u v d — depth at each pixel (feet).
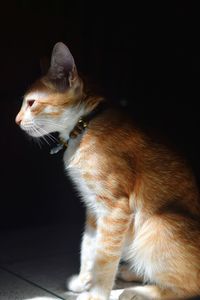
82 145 2.91
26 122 2.96
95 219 3.07
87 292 2.92
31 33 4.10
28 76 4.11
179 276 2.83
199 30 4.40
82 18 4.28
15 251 3.67
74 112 2.96
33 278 3.26
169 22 4.43
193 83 4.44
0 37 4.01
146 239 2.89
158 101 4.48
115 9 4.35
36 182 4.19
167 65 4.47
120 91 4.43
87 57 4.32
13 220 4.14
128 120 3.01
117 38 4.39
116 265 2.88
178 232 2.85
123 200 2.86
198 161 4.32
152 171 2.94
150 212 2.91
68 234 4.01
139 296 2.87
